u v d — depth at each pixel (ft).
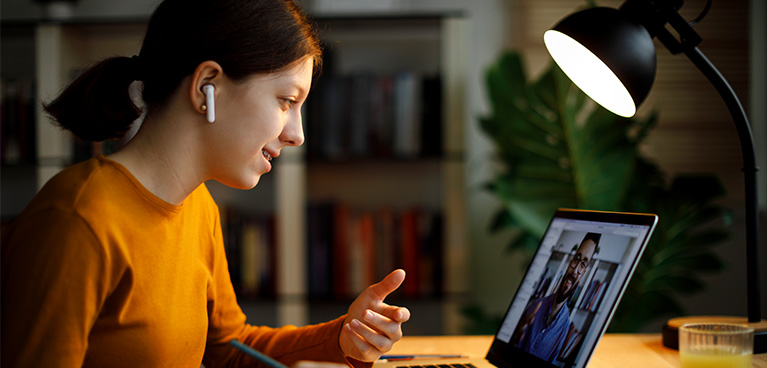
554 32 3.48
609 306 2.57
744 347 2.74
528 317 3.14
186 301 2.93
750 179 3.45
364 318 3.01
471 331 6.79
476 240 7.84
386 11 7.22
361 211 8.04
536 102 6.57
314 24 2.95
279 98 2.74
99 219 2.47
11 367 2.26
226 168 2.76
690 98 7.71
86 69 2.84
